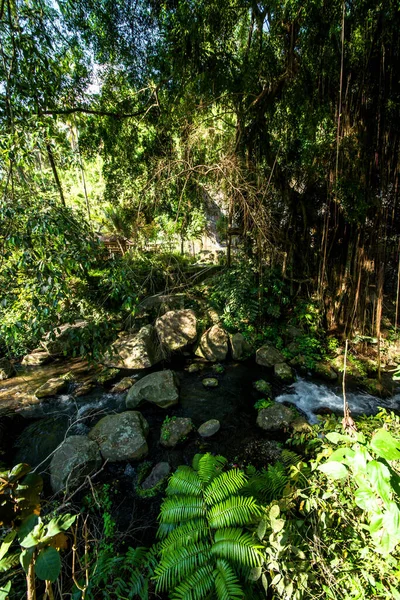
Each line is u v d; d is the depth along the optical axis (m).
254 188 5.12
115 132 5.46
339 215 5.35
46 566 0.76
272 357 5.61
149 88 4.72
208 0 3.40
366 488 1.23
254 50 4.22
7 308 2.41
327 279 5.91
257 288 6.04
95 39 3.99
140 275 7.41
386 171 4.17
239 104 4.81
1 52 2.32
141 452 3.39
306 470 2.00
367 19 3.17
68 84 4.15
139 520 2.66
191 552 1.75
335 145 4.45
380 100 3.71
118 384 5.08
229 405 4.46
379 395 4.65
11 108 2.26
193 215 7.30
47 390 4.77
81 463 3.12
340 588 1.38
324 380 5.14
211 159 5.54
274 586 1.55
